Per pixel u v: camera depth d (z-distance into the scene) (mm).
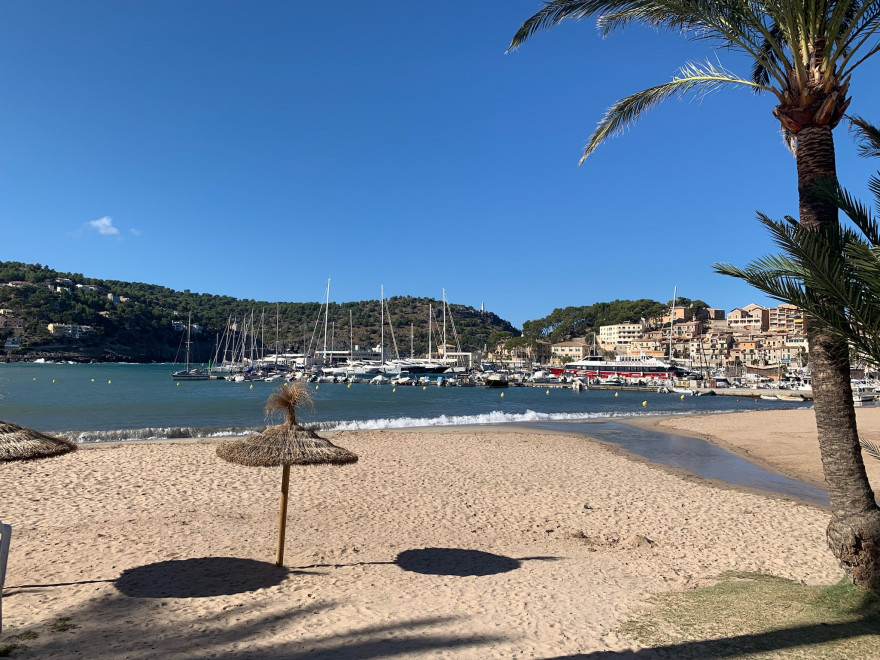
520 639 5691
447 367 127125
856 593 6285
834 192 6098
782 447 25531
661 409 55719
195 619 6207
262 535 10125
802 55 6531
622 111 9547
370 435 26312
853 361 6031
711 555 9609
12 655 5082
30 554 8695
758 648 5289
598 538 10586
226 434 27469
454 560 8906
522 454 21625
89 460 17734
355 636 5754
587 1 8516
